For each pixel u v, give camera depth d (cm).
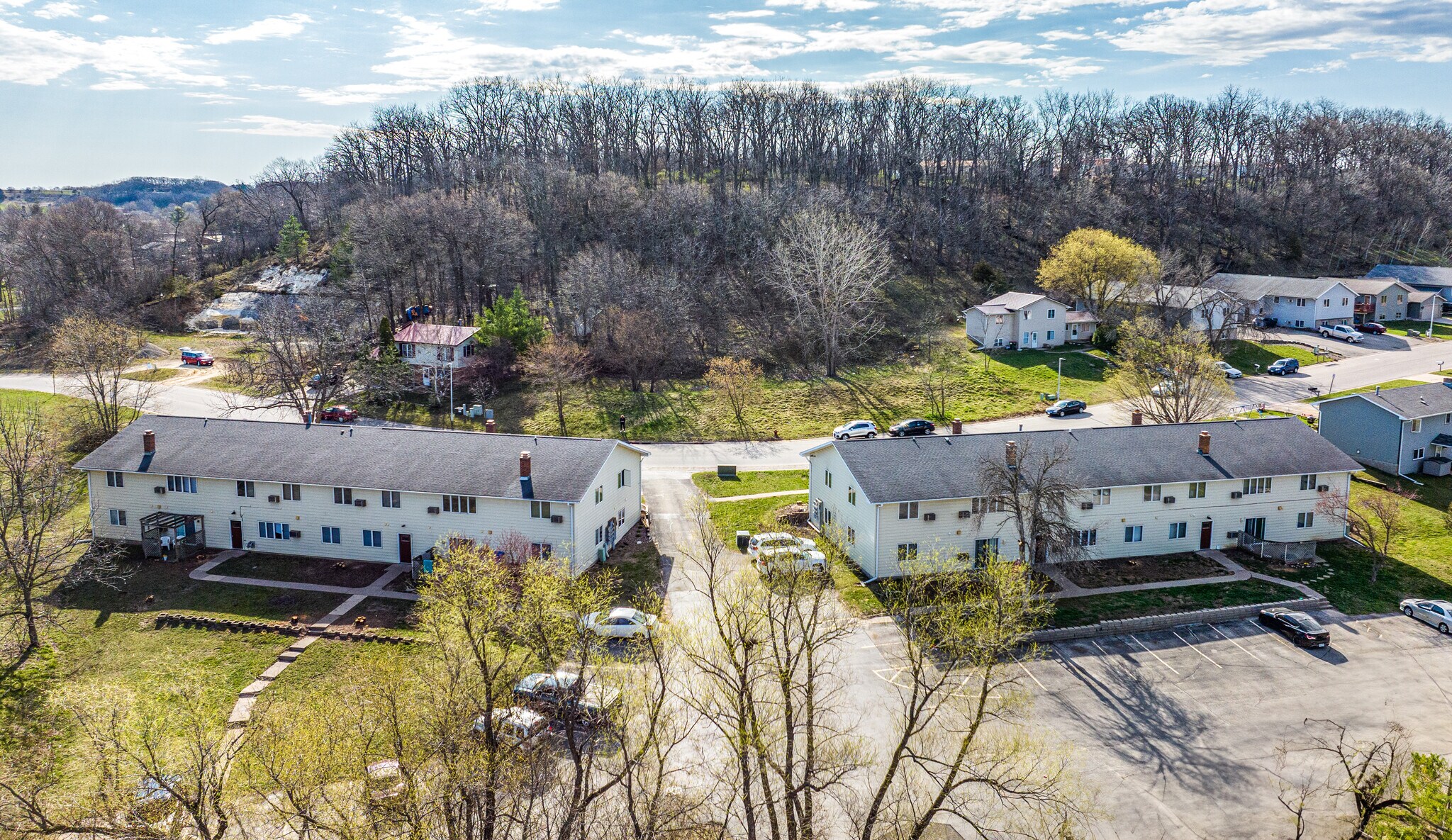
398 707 2775
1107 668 4062
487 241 10662
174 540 5159
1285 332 10600
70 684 3950
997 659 4022
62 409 7981
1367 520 5688
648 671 3116
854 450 5131
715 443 7531
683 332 9788
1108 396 8356
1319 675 4016
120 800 2605
